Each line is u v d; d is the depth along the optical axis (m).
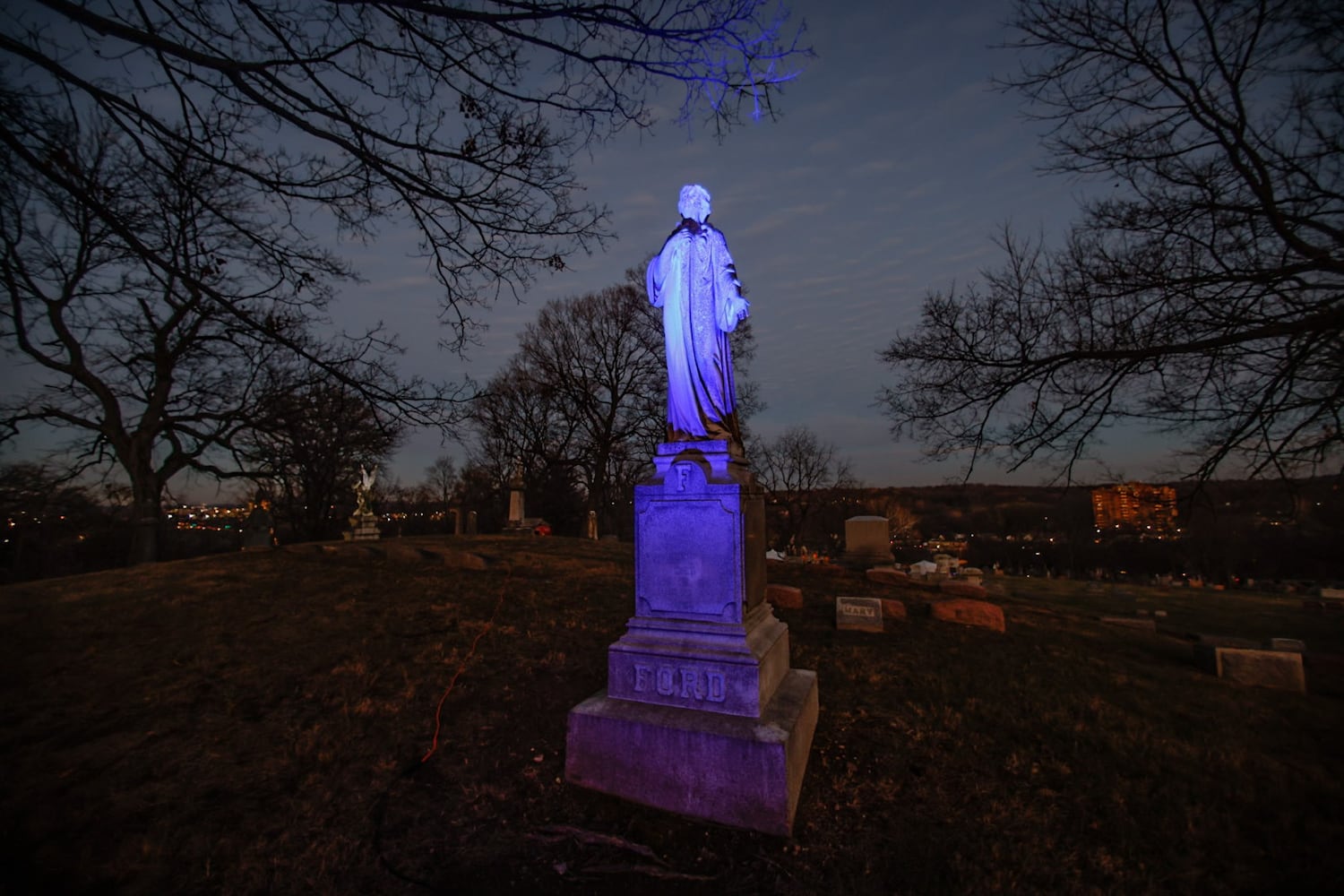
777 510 48.03
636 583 4.54
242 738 4.82
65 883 3.18
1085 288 7.82
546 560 13.95
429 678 6.13
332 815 3.89
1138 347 7.59
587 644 7.43
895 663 7.40
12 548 24.09
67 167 3.47
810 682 4.82
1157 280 7.23
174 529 24.20
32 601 9.24
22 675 6.00
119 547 26.02
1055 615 12.36
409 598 9.61
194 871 3.34
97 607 8.79
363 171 4.09
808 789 4.24
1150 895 3.31
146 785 4.12
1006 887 3.32
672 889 3.29
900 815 3.99
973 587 12.60
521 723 5.20
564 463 35.56
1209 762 5.04
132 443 19.45
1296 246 6.39
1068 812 4.14
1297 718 6.41
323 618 8.26
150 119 3.55
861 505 50.84
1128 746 5.26
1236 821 4.13
